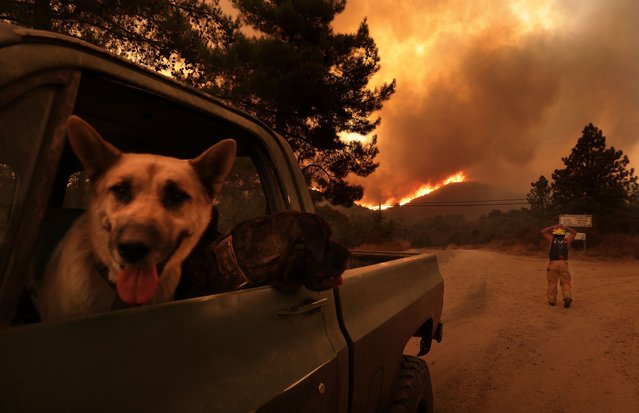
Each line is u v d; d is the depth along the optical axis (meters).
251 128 1.90
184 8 14.70
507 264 22.45
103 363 0.96
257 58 16.22
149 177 1.27
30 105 1.01
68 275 1.20
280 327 1.57
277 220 1.60
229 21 15.88
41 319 1.29
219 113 1.71
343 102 18.89
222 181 1.51
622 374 5.54
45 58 1.04
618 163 41.25
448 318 8.80
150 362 1.06
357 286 2.28
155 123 2.00
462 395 4.89
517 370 5.68
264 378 1.38
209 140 2.21
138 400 1.00
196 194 1.40
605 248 32.25
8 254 0.94
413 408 2.80
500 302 10.61
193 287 1.67
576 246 34.84
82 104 1.78
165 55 13.86
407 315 2.86
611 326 8.07
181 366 1.13
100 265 1.20
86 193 2.28
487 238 73.81
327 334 1.87
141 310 1.08
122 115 1.91
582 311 9.51
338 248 1.63
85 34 12.58
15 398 0.79
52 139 1.05
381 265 2.83
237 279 1.55
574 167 43.50
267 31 19.06
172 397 1.08
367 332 2.17
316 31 18.41
